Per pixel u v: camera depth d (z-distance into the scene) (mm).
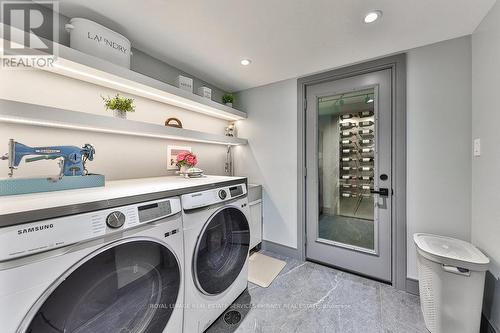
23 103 1013
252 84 2555
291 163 2408
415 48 1716
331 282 1914
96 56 1285
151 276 995
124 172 1698
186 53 1801
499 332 1182
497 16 1199
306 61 1949
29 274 626
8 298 592
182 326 1138
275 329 1382
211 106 2180
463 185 1557
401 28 1458
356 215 2082
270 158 2559
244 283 1711
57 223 688
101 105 1545
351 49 1738
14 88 1178
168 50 1752
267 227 2594
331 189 2230
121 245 856
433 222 1667
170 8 1263
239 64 2014
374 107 1940
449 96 1599
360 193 2055
